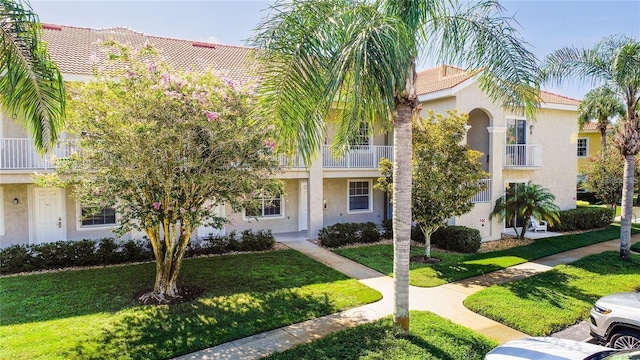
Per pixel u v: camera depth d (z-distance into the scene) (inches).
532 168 735.7
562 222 753.6
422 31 304.3
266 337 284.5
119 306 338.0
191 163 324.5
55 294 364.2
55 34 631.8
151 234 359.3
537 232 751.1
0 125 498.3
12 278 412.8
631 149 522.9
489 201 687.7
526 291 386.9
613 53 499.5
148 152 315.6
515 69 303.9
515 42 298.4
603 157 884.0
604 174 854.5
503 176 727.7
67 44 595.5
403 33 242.8
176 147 323.0
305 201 731.4
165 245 382.0
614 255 548.4
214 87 346.0
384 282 423.8
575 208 851.4
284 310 333.4
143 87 324.8
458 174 482.6
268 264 485.7
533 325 303.3
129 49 344.5
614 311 259.4
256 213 404.8
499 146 694.5
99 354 253.1
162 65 353.7
